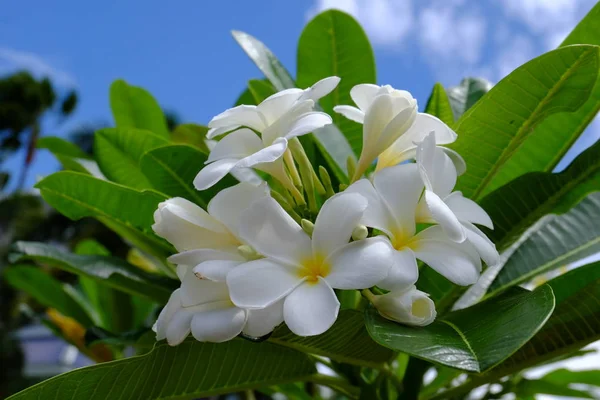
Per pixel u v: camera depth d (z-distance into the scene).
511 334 0.36
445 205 0.37
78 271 0.54
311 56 0.62
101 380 0.40
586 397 0.63
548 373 0.69
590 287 0.41
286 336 0.43
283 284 0.36
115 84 0.71
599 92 0.50
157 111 0.72
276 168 0.44
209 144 0.64
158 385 0.42
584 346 0.44
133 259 0.89
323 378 0.48
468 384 0.48
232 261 0.37
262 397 0.81
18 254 0.55
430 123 0.43
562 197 0.50
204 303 0.38
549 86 0.44
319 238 0.37
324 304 0.35
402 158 0.45
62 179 0.50
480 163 0.49
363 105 0.45
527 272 0.52
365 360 0.45
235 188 0.39
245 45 0.58
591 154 0.48
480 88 0.65
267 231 0.38
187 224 0.40
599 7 0.50
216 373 0.44
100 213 0.52
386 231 0.38
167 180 0.54
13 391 2.70
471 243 0.38
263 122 0.43
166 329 0.38
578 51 0.42
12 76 5.88
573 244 0.52
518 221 0.50
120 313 0.72
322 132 0.55
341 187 0.44
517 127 0.47
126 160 0.61
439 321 0.40
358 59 0.62
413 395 0.49
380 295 0.39
